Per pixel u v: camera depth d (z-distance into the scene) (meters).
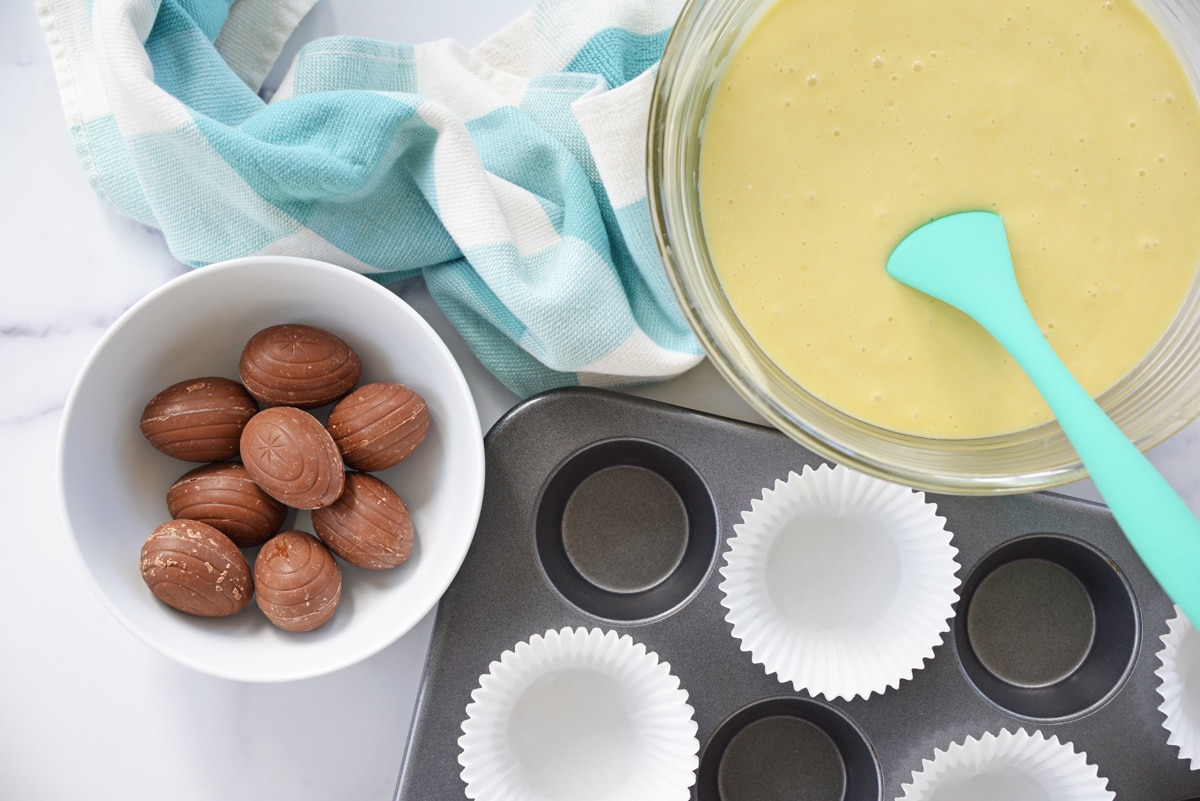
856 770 0.67
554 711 0.66
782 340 0.57
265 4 0.67
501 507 0.65
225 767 0.68
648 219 0.63
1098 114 0.56
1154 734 0.66
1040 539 0.66
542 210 0.65
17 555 0.67
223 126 0.61
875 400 0.58
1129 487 0.51
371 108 0.62
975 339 0.57
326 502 0.61
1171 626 0.64
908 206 0.56
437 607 0.65
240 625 0.62
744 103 0.56
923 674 0.66
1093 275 0.57
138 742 0.67
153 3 0.63
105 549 0.61
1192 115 0.56
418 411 0.62
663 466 0.67
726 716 0.66
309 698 0.68
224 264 0.60
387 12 0.68
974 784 0.67
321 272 0.61
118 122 0.62
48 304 0.67
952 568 0.64
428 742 0.65
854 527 0.66
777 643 0.65
